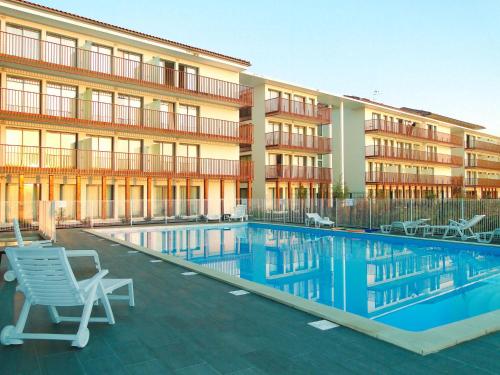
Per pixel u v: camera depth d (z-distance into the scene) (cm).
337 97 3312
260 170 2983
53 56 2030
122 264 884
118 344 403
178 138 2522
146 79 2322
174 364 355
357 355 372
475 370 337
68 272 381
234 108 2817
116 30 2147
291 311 522
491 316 474
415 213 1733
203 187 2638
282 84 3000
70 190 2147
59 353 380
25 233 1428
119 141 2317
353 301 741
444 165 4447
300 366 349
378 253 1331
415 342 389
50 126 2044
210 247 1505
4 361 361
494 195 5291
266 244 1573
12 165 1888
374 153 3562
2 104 1853
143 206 2258
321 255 1299
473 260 1188
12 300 566
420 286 868
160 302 567
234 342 409
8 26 1912
